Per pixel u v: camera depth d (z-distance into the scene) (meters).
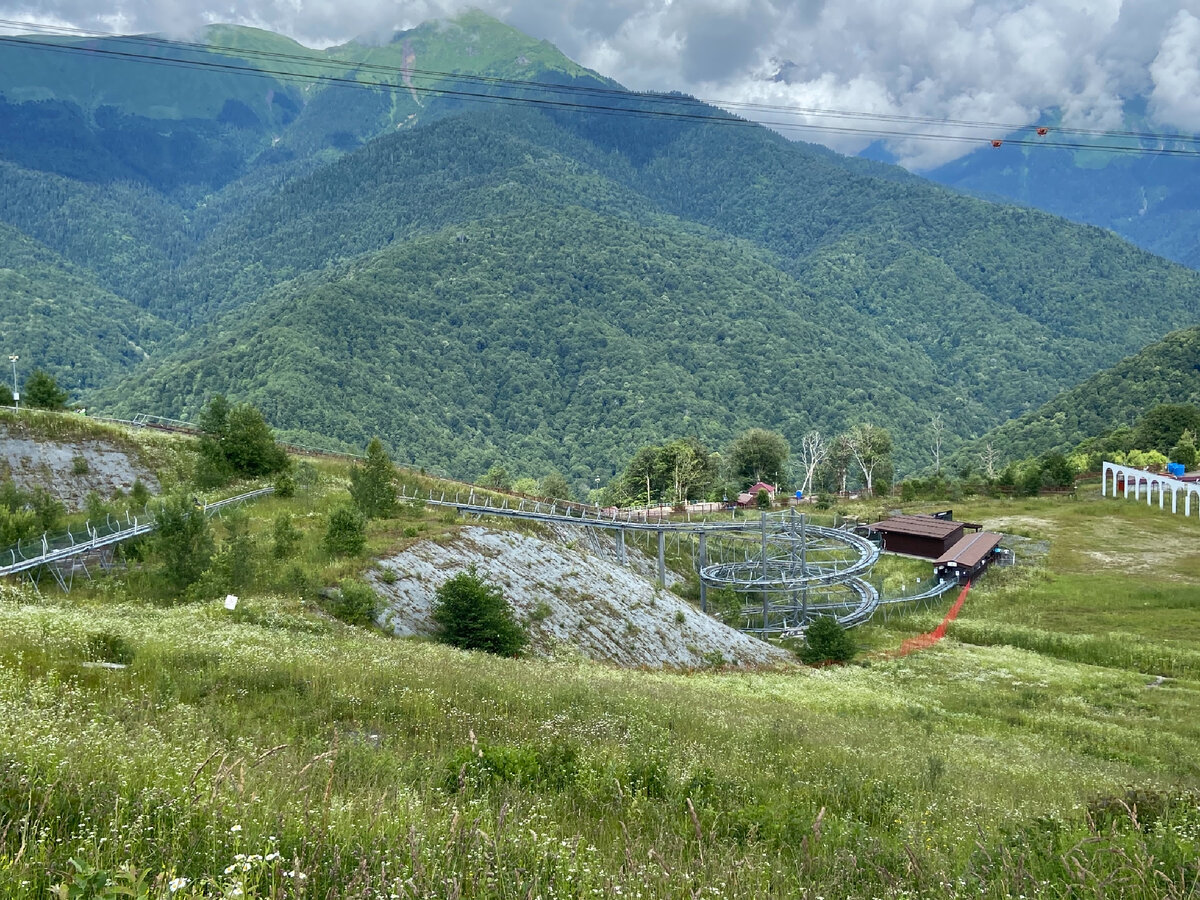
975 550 93.00
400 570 45.22
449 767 13.30
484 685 22.31
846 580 78.75
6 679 14.40
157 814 7.78
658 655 50.91
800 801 14.61
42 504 44.31
